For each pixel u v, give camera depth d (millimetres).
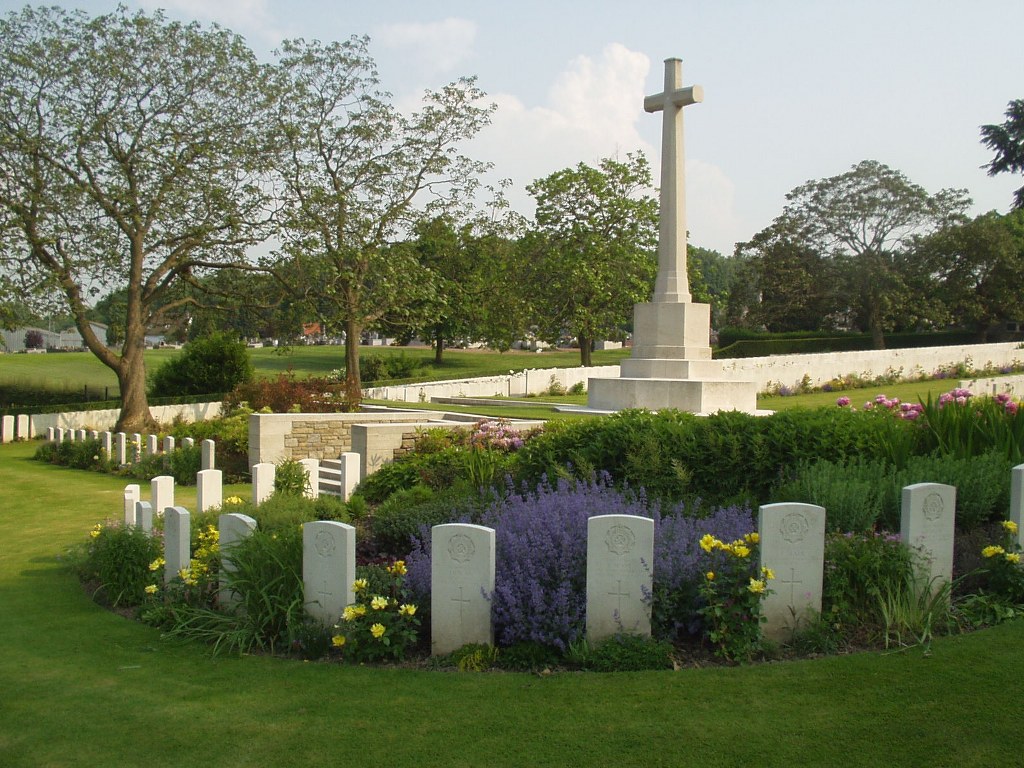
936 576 6031
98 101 24422
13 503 14969
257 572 6426
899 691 4766
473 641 5727
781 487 8352
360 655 5734
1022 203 31797
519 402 24906
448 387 32875
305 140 27891
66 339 82062
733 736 4387
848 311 58125
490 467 11031
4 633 6848
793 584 5676
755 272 60438
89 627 6965
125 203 24938
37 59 23812
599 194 41375
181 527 7133
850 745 4242
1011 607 5977
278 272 27656
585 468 9406
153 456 18609
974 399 10648
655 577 5785
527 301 39125
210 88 25297
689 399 18266
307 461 13438
